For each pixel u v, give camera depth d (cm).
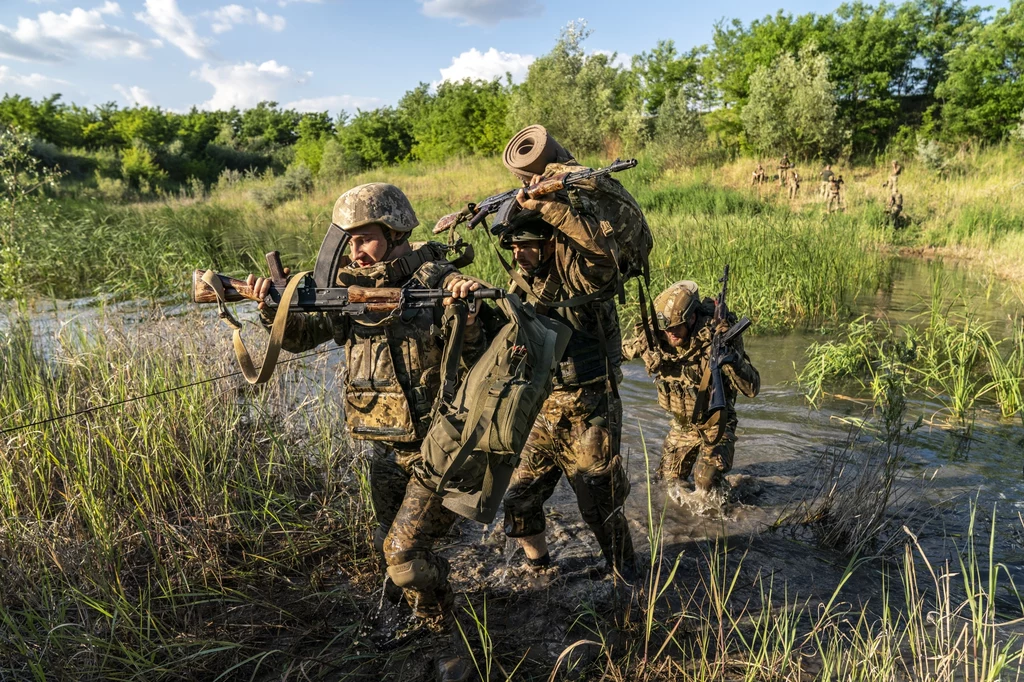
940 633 254
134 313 711
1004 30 3188
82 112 7256
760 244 1080
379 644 271
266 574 315
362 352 246
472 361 246
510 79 4522
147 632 266
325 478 399
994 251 1508
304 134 6244
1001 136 3200
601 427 292
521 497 306
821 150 2973
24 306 661
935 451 462
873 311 916
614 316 305
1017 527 362
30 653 251
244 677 256
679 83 4453
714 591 289
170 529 325
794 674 252
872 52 3600
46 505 339
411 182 3262
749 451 471
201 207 2362
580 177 266
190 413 395
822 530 367
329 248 235
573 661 263
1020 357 608
